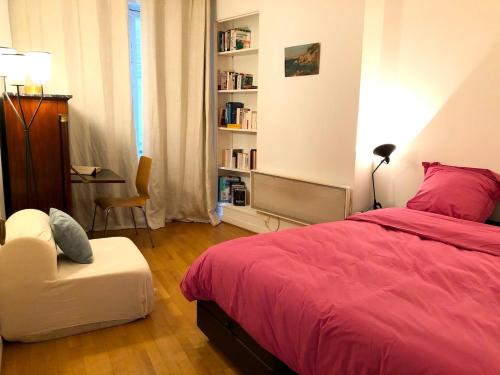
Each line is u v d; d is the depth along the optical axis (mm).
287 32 3643
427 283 1634
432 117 3033
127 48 3910
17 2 3352
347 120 3262
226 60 4621
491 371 1046
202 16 4273
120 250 2607
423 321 1293
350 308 1375
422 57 3043
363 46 3088
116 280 2293
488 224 2518
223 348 2035
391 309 1372
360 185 3379
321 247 2035
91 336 2242
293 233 2258
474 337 1208
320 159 3525
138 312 2396
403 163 3262
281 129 3850
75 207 3922
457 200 2539
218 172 4844
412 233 2334
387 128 3342
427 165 3029
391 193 3385
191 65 4379
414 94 3125
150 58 4113
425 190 2744
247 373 1859
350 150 3275
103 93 3852
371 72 3232
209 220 4656
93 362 2014
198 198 4578
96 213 4062
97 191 3998
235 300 1810
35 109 2984
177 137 4418
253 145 4562
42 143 3039
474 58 2770
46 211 3121
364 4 3020
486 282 1653
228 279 1874
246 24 4395
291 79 3672
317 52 3396
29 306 2094
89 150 3871
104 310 2291
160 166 4352
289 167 3826
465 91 2834
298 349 1453
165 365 2018
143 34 4082
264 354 1732
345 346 1285
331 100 3359
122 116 4020
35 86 3021
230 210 4578
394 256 1928
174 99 4344
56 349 2107
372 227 2439
